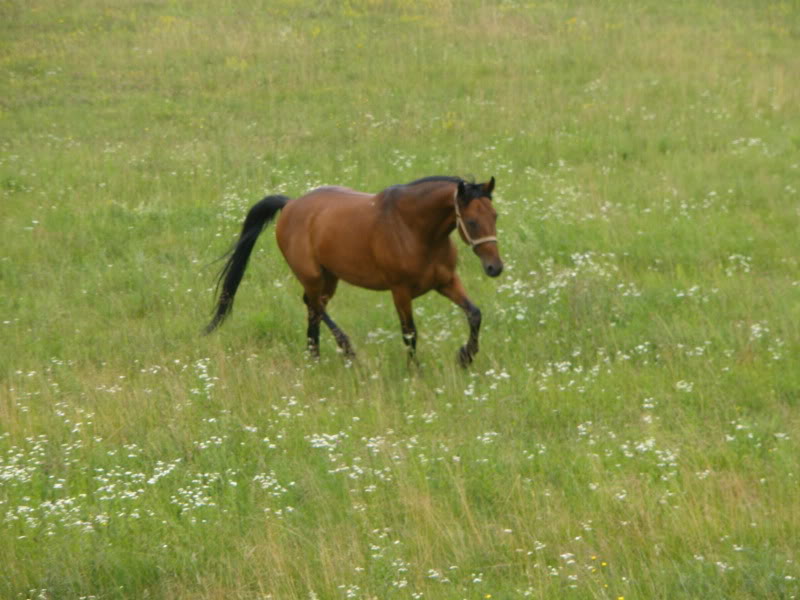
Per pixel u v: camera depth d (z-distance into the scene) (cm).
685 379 1225
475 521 935
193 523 948
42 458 1110
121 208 2066
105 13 3775
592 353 1329
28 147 2548
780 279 1566
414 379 1268
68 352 1458
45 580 864
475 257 1750
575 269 1608
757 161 2197
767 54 3119
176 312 1614
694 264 1658
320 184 2164
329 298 1449
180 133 2658
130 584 873
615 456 1042
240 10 3784
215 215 2036
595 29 3400
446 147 2431
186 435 1148
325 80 3055
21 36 3566
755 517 895
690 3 3731
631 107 2636
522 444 1092
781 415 1131
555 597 801
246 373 1320
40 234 1948
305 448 1119
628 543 875
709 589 788
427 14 3641
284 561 876
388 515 962
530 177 2164
